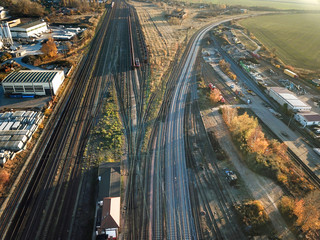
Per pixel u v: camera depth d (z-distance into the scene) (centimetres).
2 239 3956
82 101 7719
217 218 4409
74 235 4053
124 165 5450
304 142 6362
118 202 4388
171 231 4178
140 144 6084
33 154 5638
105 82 8850
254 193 4900
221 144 6166
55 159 5538
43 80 7619
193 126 6812
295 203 4462
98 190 4831
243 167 5516
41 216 4328
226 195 4850
